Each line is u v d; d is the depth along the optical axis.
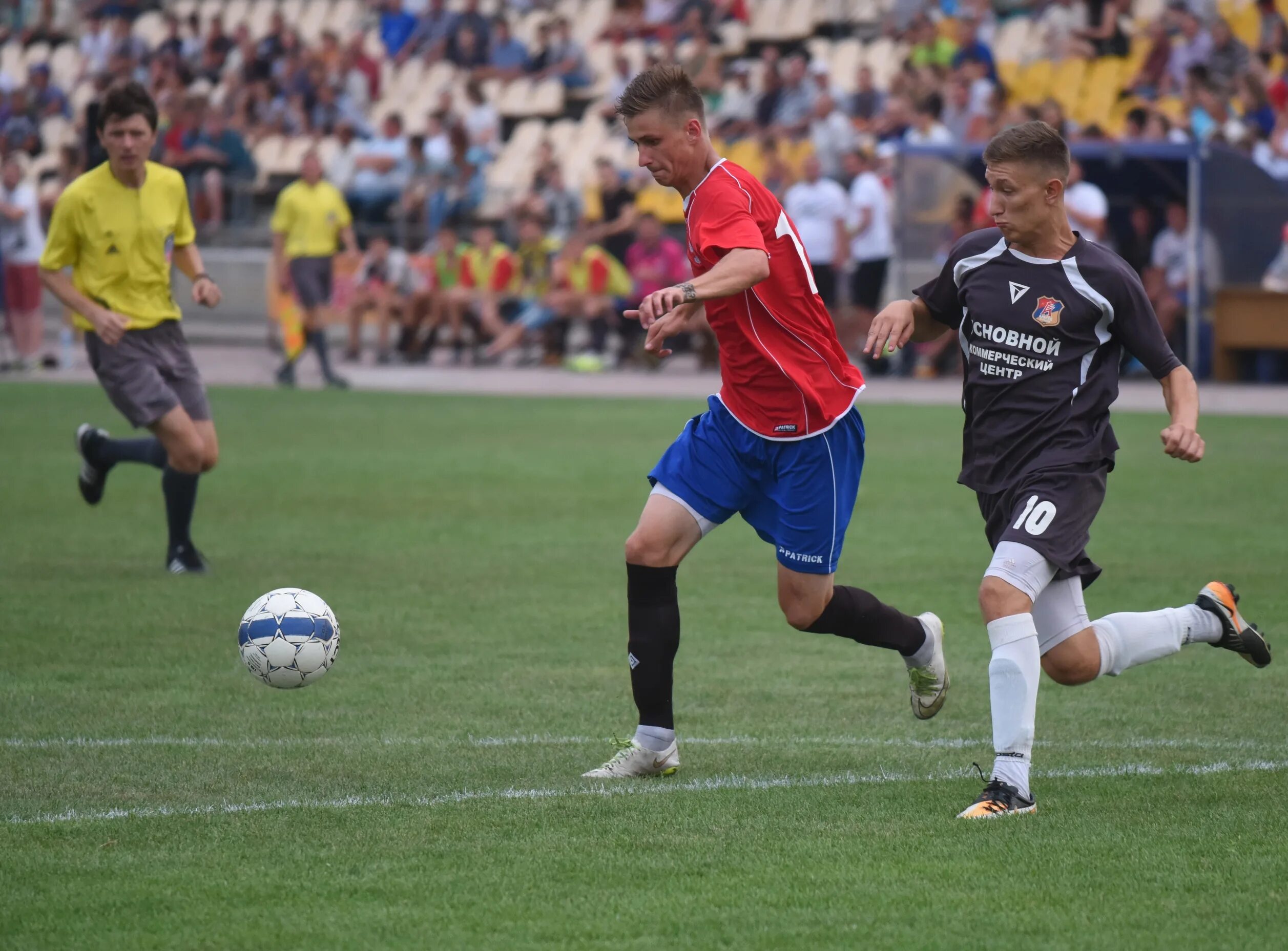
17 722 20.23
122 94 28.78
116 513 37.97
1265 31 75.12
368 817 16.25
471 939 12.85
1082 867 14.54
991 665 16.48
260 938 12.88
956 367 70.25
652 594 18.19
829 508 18.42
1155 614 18.25
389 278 78.75
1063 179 16.70
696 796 17.08
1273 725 20.36
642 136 17.58
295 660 19.36
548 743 19.44
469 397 65.06
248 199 90.50
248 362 80.00
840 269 68.62
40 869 14.59
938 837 15.49
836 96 82.75
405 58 102.69
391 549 33.41
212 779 17.73
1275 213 63.34
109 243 29.17
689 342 77.88
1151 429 53.16
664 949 12.62
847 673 23.44
